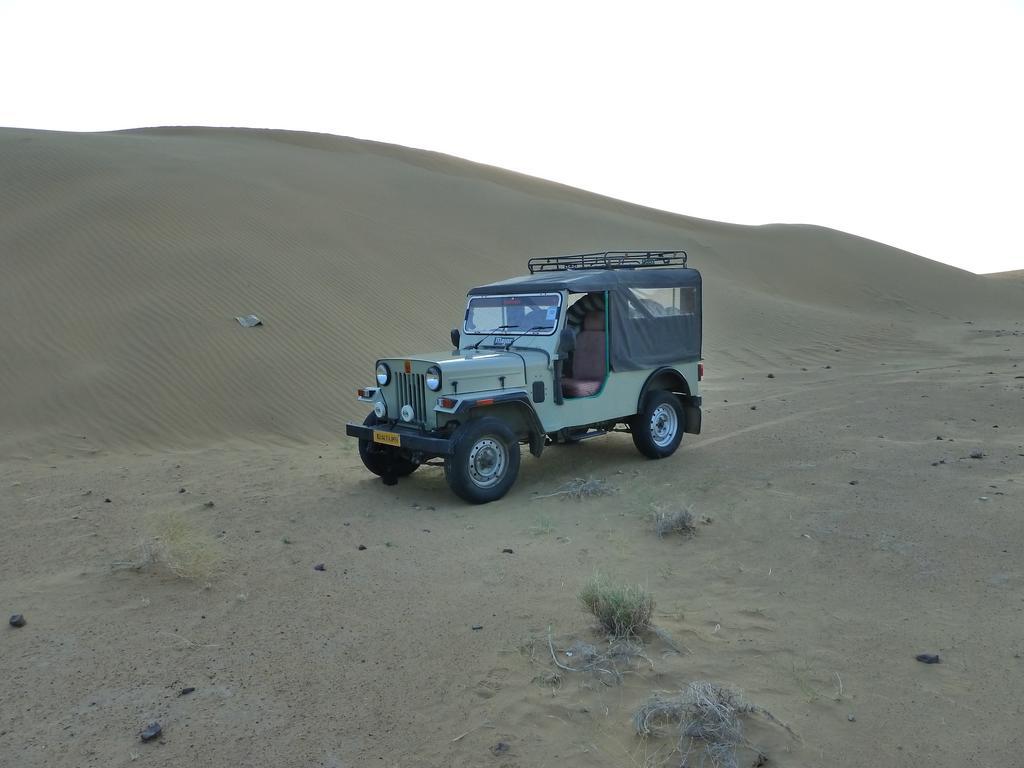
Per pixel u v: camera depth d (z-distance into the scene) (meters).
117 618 5.11
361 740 3.71
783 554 5.92
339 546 6.49
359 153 44.41
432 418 7.61
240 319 14.09
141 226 17.19
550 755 3.55
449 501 7.81
